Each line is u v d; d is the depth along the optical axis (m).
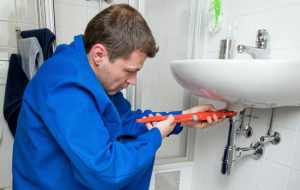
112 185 0.45
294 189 0.74
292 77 0.48
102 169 0.42
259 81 0.49
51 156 0.50
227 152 0.81
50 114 0.43
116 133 0.58
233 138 0.80
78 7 1.20
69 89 0.45
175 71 0.70
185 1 1.17
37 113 0.48
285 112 0.76
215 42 1.06
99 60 0.53
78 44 0.57
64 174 0.51
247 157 0.92
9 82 0.90
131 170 0.47
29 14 1.00
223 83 0.54
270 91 0.51
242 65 0.48
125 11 0.52
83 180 0.47
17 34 0.97
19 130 0.55
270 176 0.82
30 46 0.87
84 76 0.48
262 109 0.84
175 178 1.25
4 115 0.91
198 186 1.23
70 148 0.41
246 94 0.54
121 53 0.50
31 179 0.52
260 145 0.85
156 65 1.19
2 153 0.96
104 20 0.51
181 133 1.28
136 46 0.50
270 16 0.79
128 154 0.48
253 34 0.85
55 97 0.44
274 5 0.77
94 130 0.45
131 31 0.49
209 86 0.59
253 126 0.88
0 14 0.93
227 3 0.98
